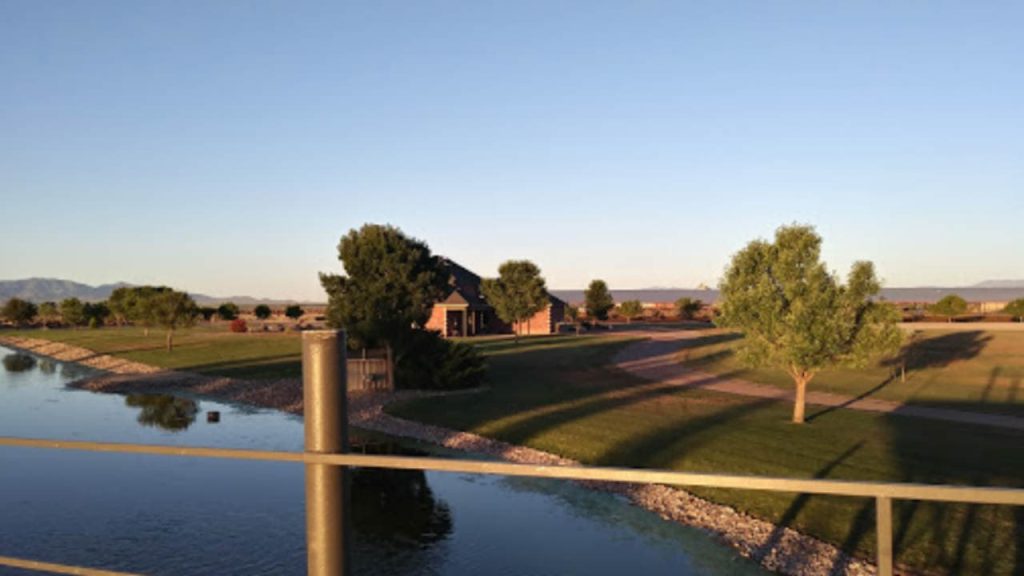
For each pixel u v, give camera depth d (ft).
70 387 128.36
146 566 39.58
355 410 90.84
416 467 6.81
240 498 52.42
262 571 38.81
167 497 52.75
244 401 107.45
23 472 60.29
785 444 63.16
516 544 43.14
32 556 41.45
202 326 321.11
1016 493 5.34
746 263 76.23
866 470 53.11
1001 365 116.98
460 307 211.82
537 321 235.61
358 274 105.60
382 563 40.40
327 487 7.24
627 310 323.57
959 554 37.78
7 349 243.60
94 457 65.98
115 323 359.66
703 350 163.73
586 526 46.39
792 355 70.85
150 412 97.96
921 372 115.65
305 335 7.27
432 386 105.91
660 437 68.13
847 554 39.34
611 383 112.27
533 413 84.07
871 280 71.15
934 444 61.87
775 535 43.29
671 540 43.60
